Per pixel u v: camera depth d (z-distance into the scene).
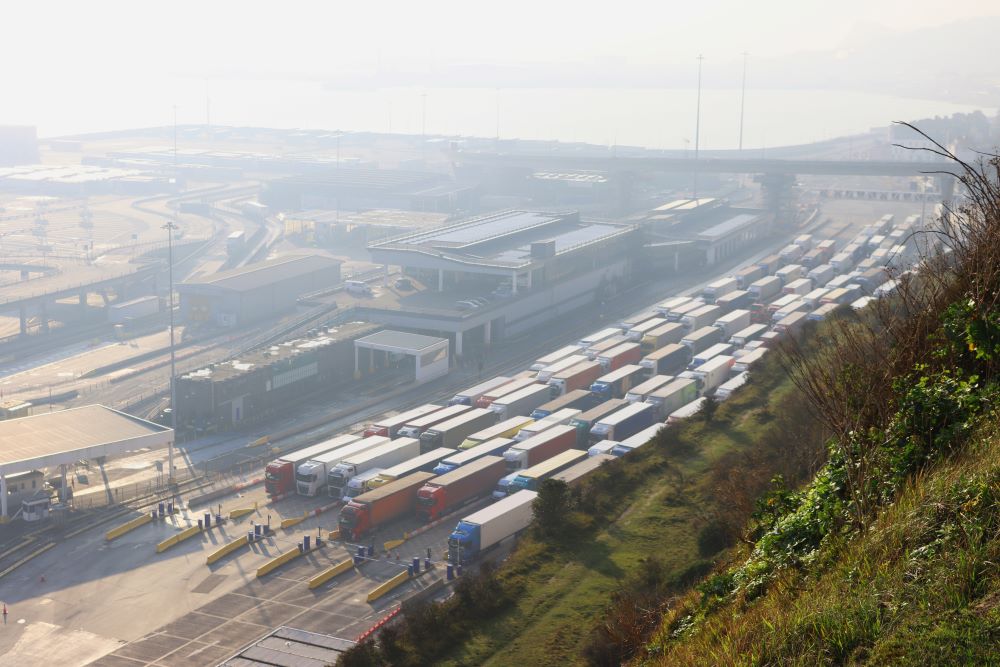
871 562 13.84
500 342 139.88
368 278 171.50
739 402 73.19
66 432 88.69
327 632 61.72
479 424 96.69
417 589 67.50
